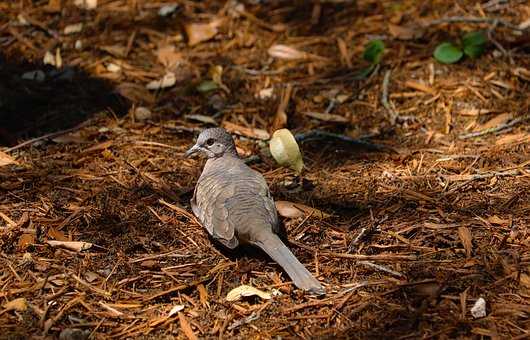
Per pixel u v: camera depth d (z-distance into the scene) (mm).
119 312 9023
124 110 13391
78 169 11766
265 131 12844
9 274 9586
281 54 14641
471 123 12688
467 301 8953
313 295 9141
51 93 13750
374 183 11258
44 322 8852
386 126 12820
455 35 14633
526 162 11406
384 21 15297
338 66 14289
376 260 9680
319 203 10930
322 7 15812
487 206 10586
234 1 16141
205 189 10180
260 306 9055
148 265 9734
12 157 12000
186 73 14289
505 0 15320
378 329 8633
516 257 9531
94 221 10570
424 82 13602
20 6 16156
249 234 9391
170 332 8750
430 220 10367
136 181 11484
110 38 15211
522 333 8477
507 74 13562
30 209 10789
